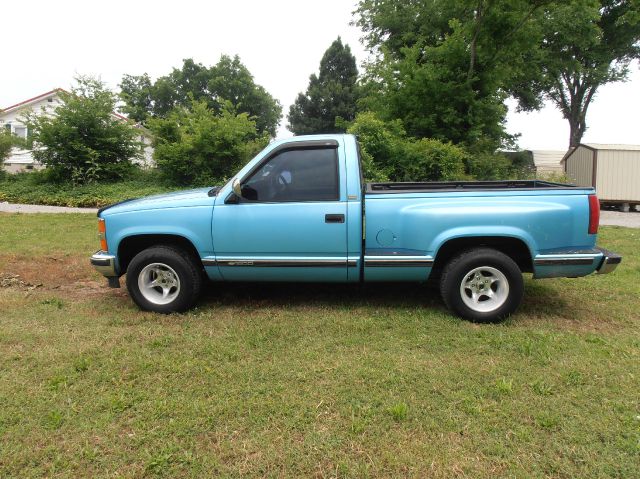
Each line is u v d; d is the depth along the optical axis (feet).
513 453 7.73
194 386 9.89
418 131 53.67
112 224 14.40
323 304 15.39
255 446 7.89
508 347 11.88
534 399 9.37
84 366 10.64
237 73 169.89
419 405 9.16
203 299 15.96
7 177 61.11
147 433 8.23
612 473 7.25
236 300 15.84
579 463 7.48
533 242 13.14
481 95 53.78
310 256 13.84
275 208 13.74
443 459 7.57
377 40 81.61
